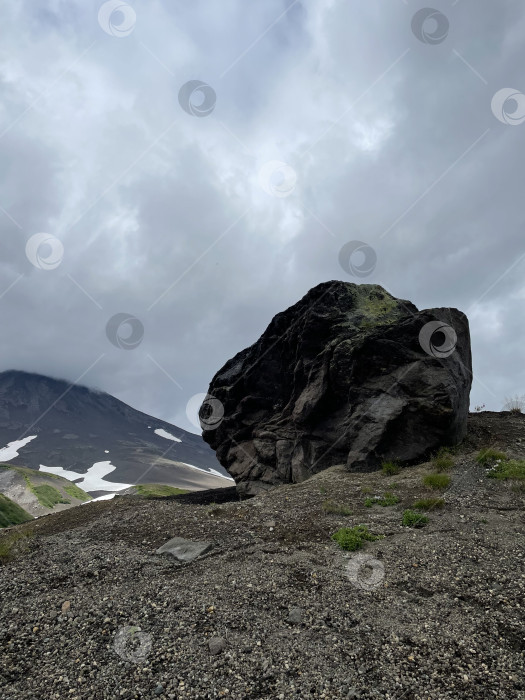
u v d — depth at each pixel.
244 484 22.36
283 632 7.07
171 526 12.50
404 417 17.53
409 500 13.05
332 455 19.41
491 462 15.16
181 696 5.81
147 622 7.44
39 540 12.30
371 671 6.14
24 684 6.12
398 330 18.69
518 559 8.84
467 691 5.68
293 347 22.52
